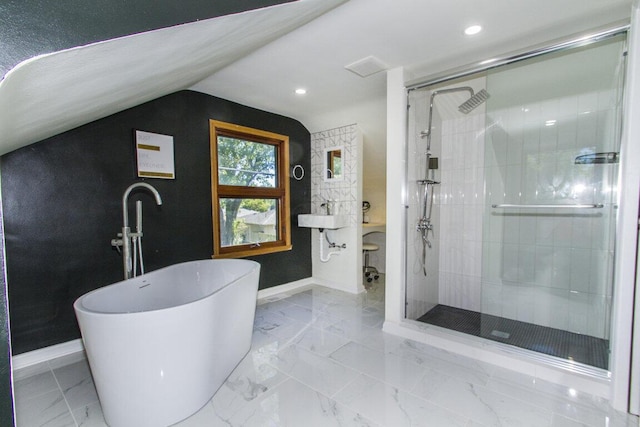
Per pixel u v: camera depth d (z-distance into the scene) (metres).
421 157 2.79
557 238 2.52
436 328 2.41
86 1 0.67
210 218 3.05
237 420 1.53
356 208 3.69
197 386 1.59
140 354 1.39
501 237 2.81
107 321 1.33
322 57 2.16
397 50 2.06
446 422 1.50
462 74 2.24
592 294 2.37
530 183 2.63
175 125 2.75
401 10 1.60
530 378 1.88
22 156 2.01
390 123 2.47
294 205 3.91
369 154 4.15
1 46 0.60
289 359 2.13
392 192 2.51
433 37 1.89
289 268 3.87
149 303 2.22
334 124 3.79
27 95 0.84
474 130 2.92
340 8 1.57
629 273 1.54
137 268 2.52
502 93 2.70
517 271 2.74
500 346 2.11
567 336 2.37
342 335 2.52
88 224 2.29
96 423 1.51
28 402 1.67
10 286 1.99
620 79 2.00
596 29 1.69
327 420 1.52
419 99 2.70
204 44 1.26
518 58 2.02
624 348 1.56
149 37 0.84
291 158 3.84
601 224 2.31
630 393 1.55
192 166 2.89
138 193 2.53
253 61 2.21
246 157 3.42
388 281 2.58
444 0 1.52
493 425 1.48
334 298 3.52
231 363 1.97
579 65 2.29
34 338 2.09
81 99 1.27
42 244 2.10
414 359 2.12
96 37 0.69
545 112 2.51
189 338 1.52
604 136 2.25
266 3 1.03
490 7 1.59
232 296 1.93
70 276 2.22
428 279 3.02
